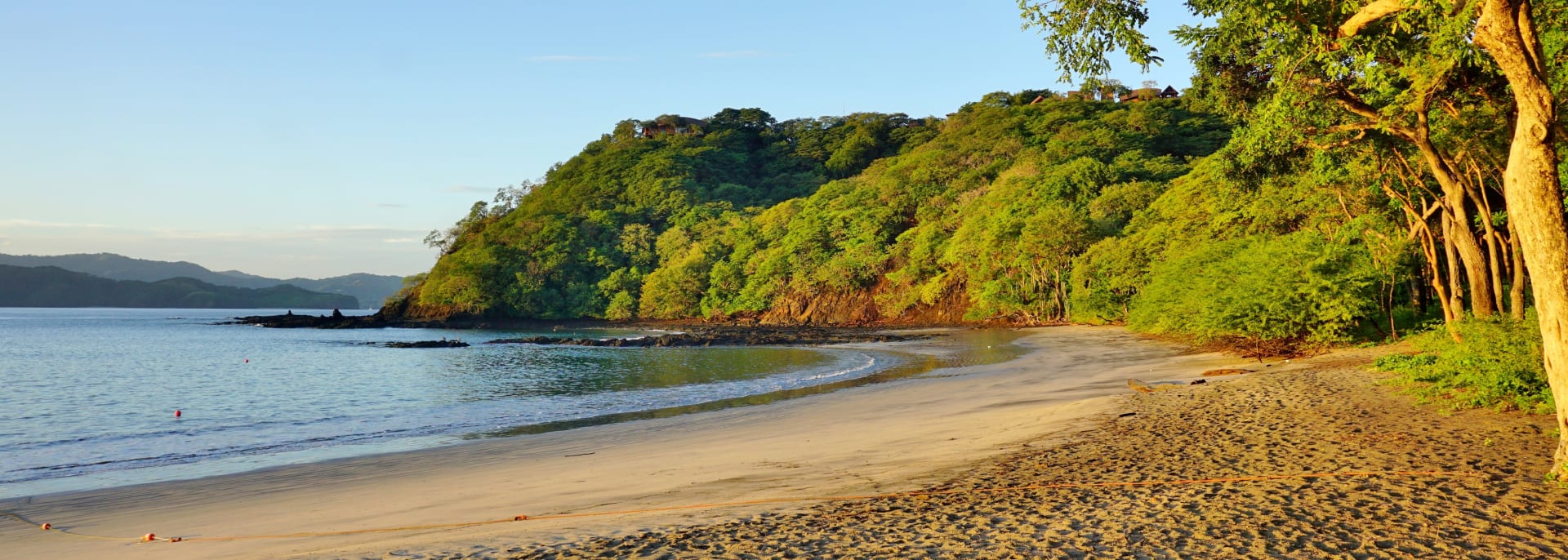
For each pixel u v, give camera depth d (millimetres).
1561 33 14430
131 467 15984
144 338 89312
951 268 95562
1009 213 86125
